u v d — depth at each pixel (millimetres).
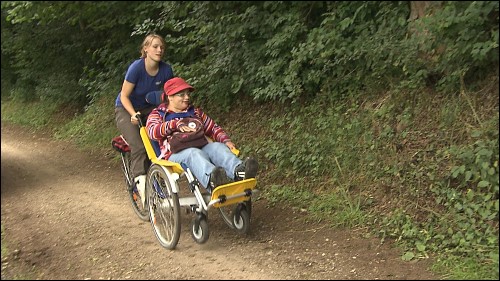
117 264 4172
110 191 6531
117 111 5293
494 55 5340
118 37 11336
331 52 6488
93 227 5090
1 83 18125
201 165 4285
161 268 4074
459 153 4883
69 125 11797
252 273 3953
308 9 7758
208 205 4234
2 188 6875
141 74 5066
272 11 7949
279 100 7242
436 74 5910
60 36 13367
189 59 9375
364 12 6789
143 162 5047
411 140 5469
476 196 4562
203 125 4770
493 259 3898
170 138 4566
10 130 13297
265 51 7535
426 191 4859
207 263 4152
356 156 5664
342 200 5219
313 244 4488
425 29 5629
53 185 6996
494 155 4656
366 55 6281
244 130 7629
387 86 6344
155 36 5012
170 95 4688
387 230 4574
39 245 4621
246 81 7637
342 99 6699
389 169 5285
